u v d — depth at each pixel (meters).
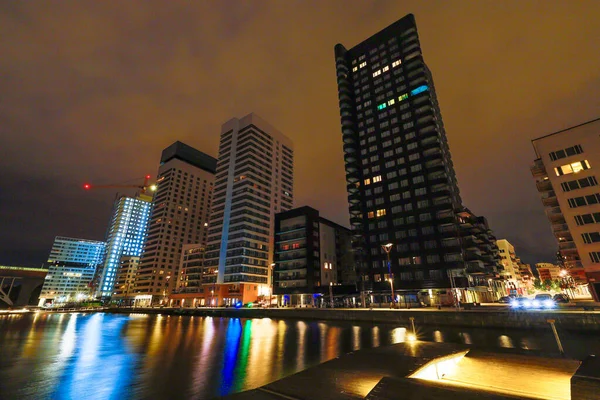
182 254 133.88
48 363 19.48
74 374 16.38
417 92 86.44
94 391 13.28
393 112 88.38
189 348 25.08
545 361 11.68
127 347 26.23
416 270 69.75
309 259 87.38
